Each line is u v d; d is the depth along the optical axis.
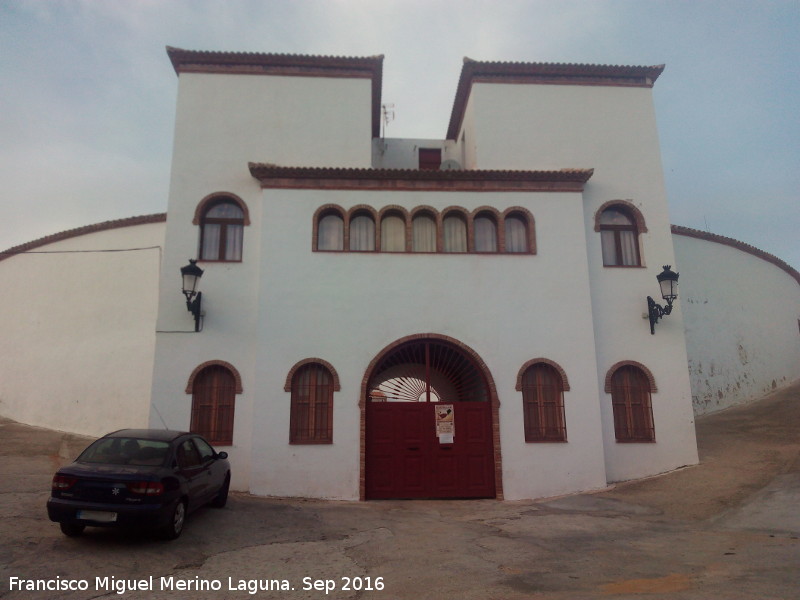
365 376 12.66
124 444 8.29
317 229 13.45
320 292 13.02
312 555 7.60
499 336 13.05
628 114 15.32
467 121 16.38
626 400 13.45
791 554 7.12
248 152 14.35
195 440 9.36
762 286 21.83
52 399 17.75
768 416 16.81
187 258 13.46
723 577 6.24
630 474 12.96
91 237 18.52
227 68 14.88
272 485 12.05
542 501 11.97
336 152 14.61
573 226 13.77
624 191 14.69
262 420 12.32
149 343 16.80
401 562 7.29
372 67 15.23
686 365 13.62
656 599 5.50
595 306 13.77
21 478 11.30
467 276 13.32
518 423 12.66
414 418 12.76
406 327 12.96
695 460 13.15
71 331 18.03
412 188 13.74
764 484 10.85
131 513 7.12
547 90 15.40
